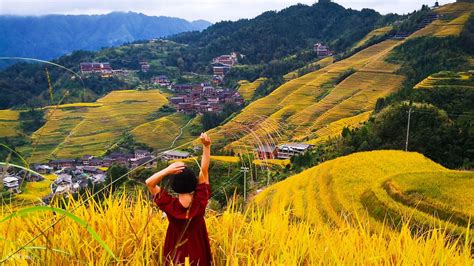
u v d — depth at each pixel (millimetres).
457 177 26938
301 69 187250
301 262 3580
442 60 124812
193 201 3145
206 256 3260
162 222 4023
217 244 3744
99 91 171000
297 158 45844
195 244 3166
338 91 123562
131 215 4039
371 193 26922
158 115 121125
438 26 161500
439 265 3719
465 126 58219
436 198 22734
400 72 132125
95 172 53375
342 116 94812
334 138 63625
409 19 191500
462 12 172875
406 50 147625
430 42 140125
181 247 3145
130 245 3367
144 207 4016
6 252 2949
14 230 3447
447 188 24328
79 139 82812
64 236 3275
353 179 32406
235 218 4082
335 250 3799
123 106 129625
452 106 70938
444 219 20344
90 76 180375
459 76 86688
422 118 59594
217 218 4301
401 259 3785
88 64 199125
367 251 3969
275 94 136625
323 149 58719
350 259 3643
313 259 3584
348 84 129500
